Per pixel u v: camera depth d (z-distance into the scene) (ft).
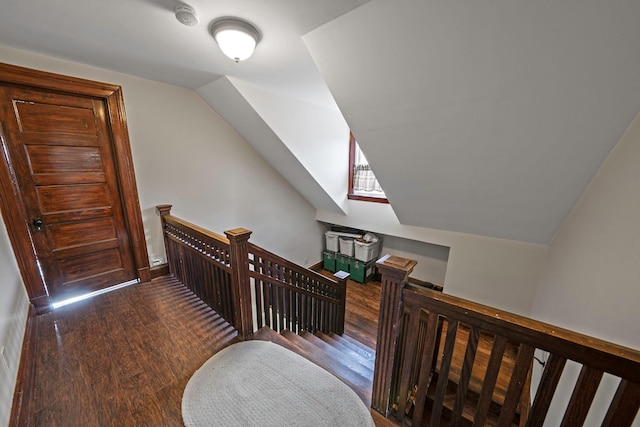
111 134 8.16
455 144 6.15
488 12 3.67
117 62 7.04
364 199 13.26
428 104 5.47
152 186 9.23
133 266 9.30
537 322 3.06
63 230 7.75
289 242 15.40
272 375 5.44
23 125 6.76
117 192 8.63
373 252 16.16
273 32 5.12
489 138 5.63
